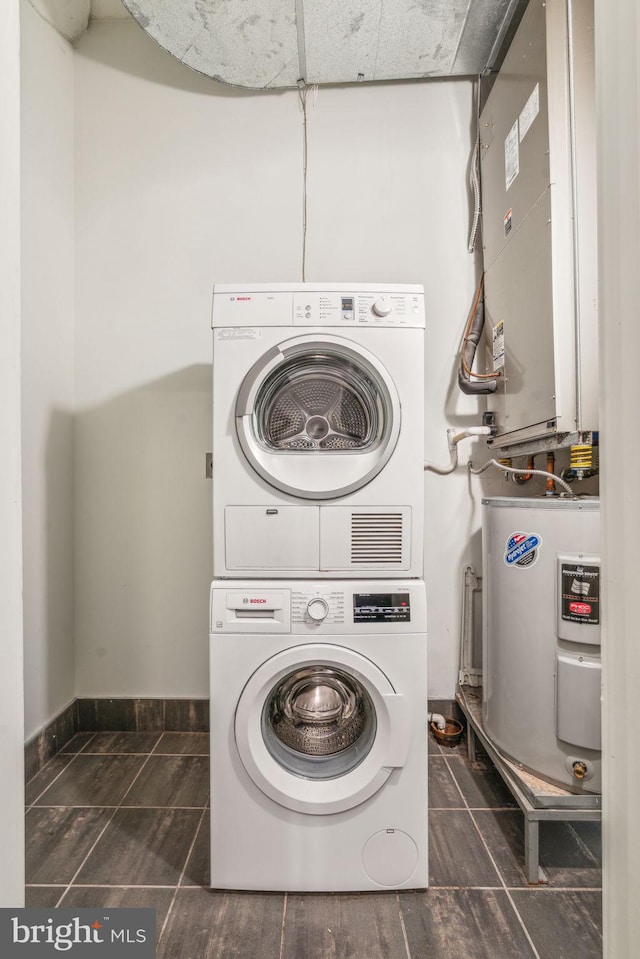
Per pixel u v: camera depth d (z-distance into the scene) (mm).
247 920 1154
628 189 520
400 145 2055
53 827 1462
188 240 2072
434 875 1281
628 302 523
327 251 2059
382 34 1763
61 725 1923
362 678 1219
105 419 2088
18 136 589
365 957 1068
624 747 527
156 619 2072
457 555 2047
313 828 1211
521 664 1396
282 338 1297
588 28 1399
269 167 2061
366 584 1256
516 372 1678
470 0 1619
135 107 2074
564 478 1682
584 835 1431
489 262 1927
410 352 1310
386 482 1296
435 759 1798
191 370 2074
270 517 1289
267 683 1219
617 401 542
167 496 2080
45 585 1868
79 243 2086
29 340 1798
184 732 2037
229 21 1691
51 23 1924
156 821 1488
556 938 1110
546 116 1429
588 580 1263
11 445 579
